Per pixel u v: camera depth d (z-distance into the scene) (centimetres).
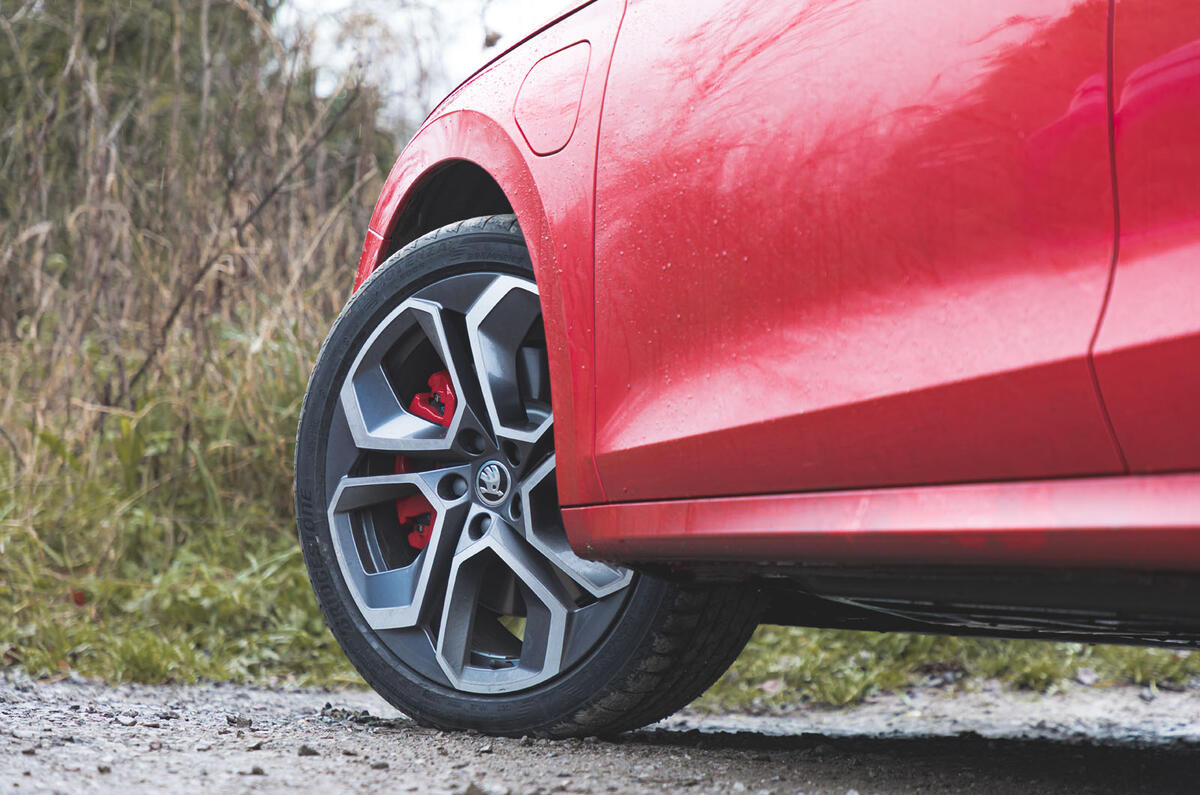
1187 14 121
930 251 140
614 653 184
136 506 404
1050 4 133
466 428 198
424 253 206
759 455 154
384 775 149
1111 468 123
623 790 146
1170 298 119
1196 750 214
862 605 178
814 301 151
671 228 167
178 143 504
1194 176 120
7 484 398
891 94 146
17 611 330
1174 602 125
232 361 451
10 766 141
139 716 201
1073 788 164
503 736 191
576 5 200
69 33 549
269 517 412
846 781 162
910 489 140
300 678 322
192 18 575
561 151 185
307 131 494
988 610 160
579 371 177
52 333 457
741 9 168
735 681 355
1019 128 133
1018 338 130
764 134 158
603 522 174
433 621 200
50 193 509
